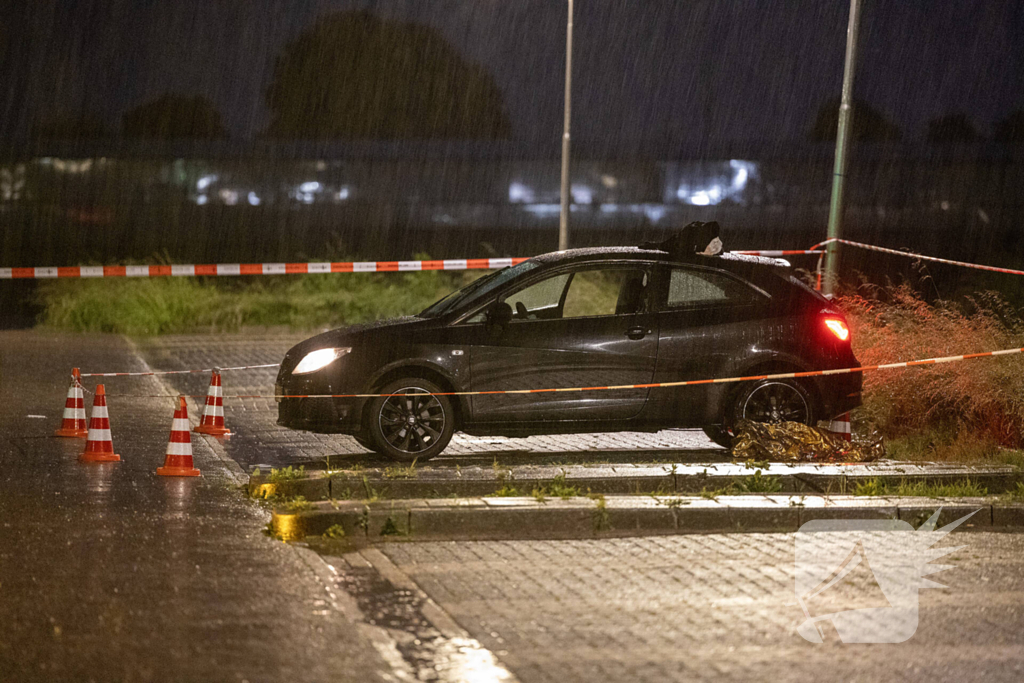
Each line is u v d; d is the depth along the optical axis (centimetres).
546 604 1612
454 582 1716
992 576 1806
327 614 1539
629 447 2939
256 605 1571
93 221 10794
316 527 1959
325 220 11319
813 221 11394
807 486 2358
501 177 11544
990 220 11388
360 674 1320
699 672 1352
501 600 1628
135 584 1659
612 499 2111
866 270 6862
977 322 3356
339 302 6769
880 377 3166
